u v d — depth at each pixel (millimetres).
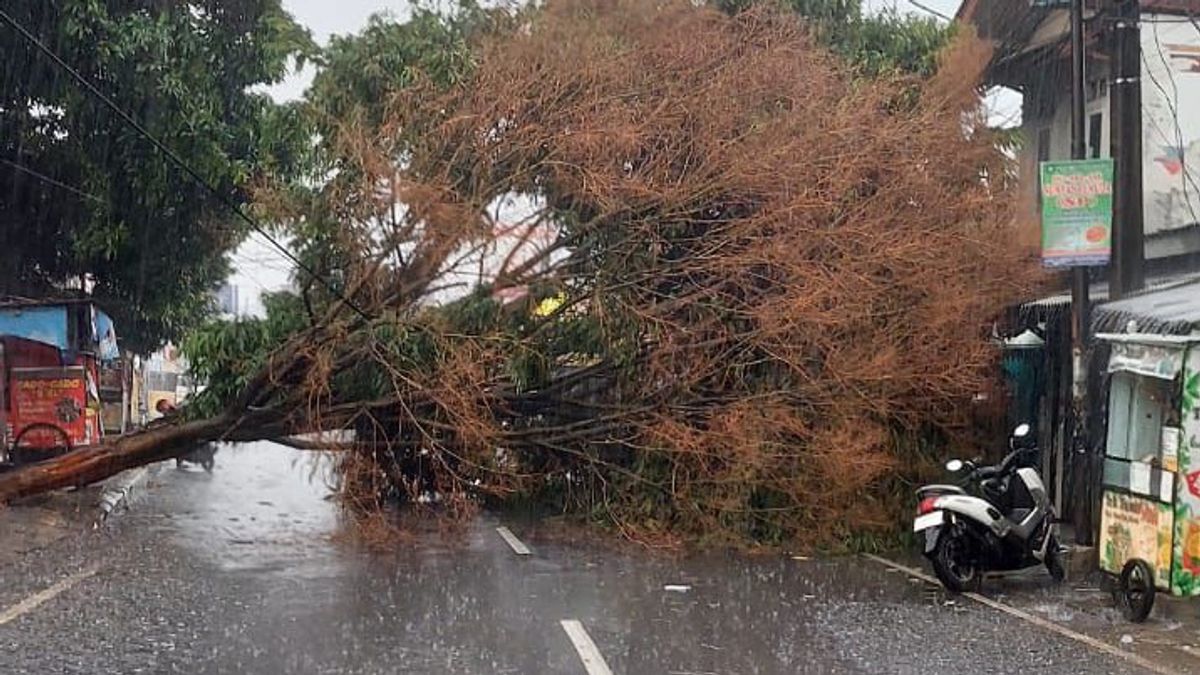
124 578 11359
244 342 14352
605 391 14898
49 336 18594
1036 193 16828
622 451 14836
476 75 13875
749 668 7934
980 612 10156
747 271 13586
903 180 13906
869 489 14234
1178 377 9664
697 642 8750
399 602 10266
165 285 21250
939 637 9055
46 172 19172
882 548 13914
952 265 13906
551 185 14055
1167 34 18172
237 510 17500
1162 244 17578
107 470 14414
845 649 8586
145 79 17828
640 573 12117
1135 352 10281
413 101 13945
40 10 17328
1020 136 16312
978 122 15648
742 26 14961
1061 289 15320
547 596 10672
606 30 14492
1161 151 18031
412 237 13523
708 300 13906
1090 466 12453
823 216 13562
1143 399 10305
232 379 14562
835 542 13820
